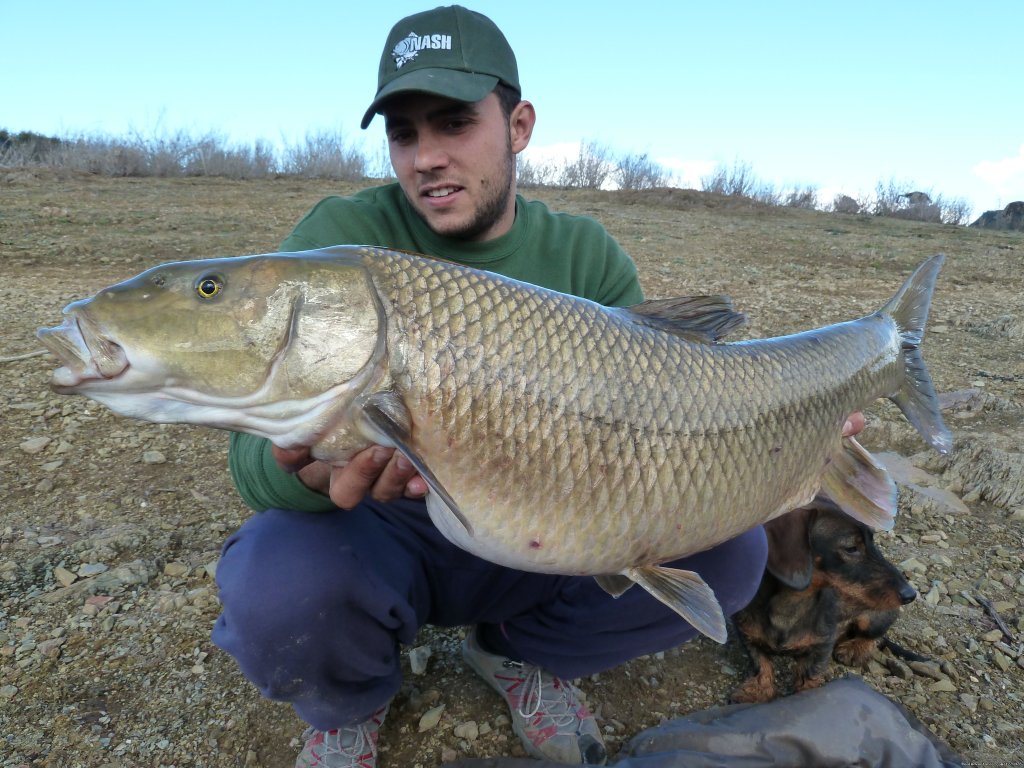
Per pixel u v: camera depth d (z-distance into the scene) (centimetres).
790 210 744
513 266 96
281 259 68
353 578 71
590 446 72
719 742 81
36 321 237
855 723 83
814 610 90
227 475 143
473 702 91
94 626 99
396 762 82
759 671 93
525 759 80
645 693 94
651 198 724
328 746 78
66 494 133
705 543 80
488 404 68
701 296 84
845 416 95
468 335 68
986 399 185
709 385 79
